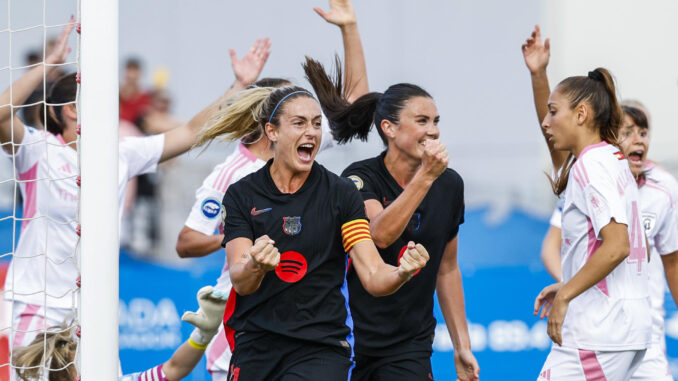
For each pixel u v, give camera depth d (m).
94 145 10.20
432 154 10.02
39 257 14.46
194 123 15.62
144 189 22.48
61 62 14.01
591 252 11.06
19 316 14.34
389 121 11.52
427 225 11.38
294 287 9.83
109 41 10.20
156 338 20.39
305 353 9.88
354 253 9.79
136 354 20.08
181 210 22.64
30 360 12.67
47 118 14.55
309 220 9.84
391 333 11.43
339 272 10.05
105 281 10.17
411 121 11.37
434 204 11.45
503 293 21.77
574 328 11.18
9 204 21.23
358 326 11.41
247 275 9.17
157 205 22.52
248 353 10.04
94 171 10.20
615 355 11.05
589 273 10.64
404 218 10.23
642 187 13.80
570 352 11.19
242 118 13.40
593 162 10.98
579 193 11.04
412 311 11.50
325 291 9.90
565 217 11.34
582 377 11.15
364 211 9.99
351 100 15.94
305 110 9.84
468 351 12.46
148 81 24.31
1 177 21.22
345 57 16.20
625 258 10.88
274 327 9.84
